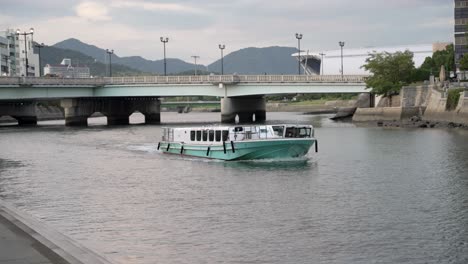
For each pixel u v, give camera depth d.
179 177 51.22
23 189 45.50
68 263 18.22
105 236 30.38
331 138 87.38
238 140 62.03
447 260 25.97
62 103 143.38
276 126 63.38
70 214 35.91
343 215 34.44
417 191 41.69
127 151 74.94
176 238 29.84
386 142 78.38
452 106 106.81
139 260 26.25
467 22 161.88
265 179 49.09
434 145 72.31
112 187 46.09
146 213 35.91
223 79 133.12
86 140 92.81
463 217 33.56
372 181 46.53
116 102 153.75
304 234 30.31
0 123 165.25
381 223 32.34
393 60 135.75
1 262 18.28
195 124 138.50
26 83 120.81
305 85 130.75
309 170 53.94
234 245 28.47
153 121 160.75
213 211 36.16
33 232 22.41
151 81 135.75
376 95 137.00
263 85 132.50
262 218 34.00
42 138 97.44
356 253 27.00
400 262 25.73
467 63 135.75
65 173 54.56
